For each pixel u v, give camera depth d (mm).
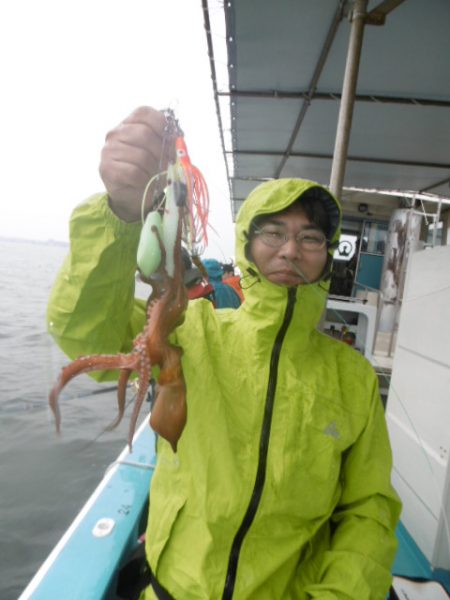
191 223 1149
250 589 1313
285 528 1411
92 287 1226
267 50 3082
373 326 5145
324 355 1675
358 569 1375
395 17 2652
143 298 1594
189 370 1484
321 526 1633
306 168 5688
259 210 1487
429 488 2611
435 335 2742
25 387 6566
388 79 3369
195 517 1377
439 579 2453
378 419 1622
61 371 1007
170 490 1482
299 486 1407
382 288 7094
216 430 1424
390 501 1567
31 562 4594
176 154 1083
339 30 2781
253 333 1551
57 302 1260
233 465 1388
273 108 3967
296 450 1424
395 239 6977
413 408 2945
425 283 2963
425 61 3072
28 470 4062
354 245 8008
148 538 1508
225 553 1344
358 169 5523
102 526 2146
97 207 1185
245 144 4961
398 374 3246
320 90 3602
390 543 1479
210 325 1631
